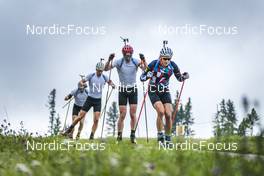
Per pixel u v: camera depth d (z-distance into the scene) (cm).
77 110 4253
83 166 1315
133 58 3366
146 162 1495
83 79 3900
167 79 3002
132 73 3344
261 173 1186
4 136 2930
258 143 1097
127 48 3319
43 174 1412
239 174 1313
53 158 1761
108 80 3869
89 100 3812
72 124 3806
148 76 2984
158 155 1819
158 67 2995
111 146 2366
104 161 1377
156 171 1313
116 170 1261
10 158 2083
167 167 1407
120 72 3353
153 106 2981
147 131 3384
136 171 1267
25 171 1439
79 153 2052
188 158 1631
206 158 1744
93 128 3828
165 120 2948
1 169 1723
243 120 1059
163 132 2927
